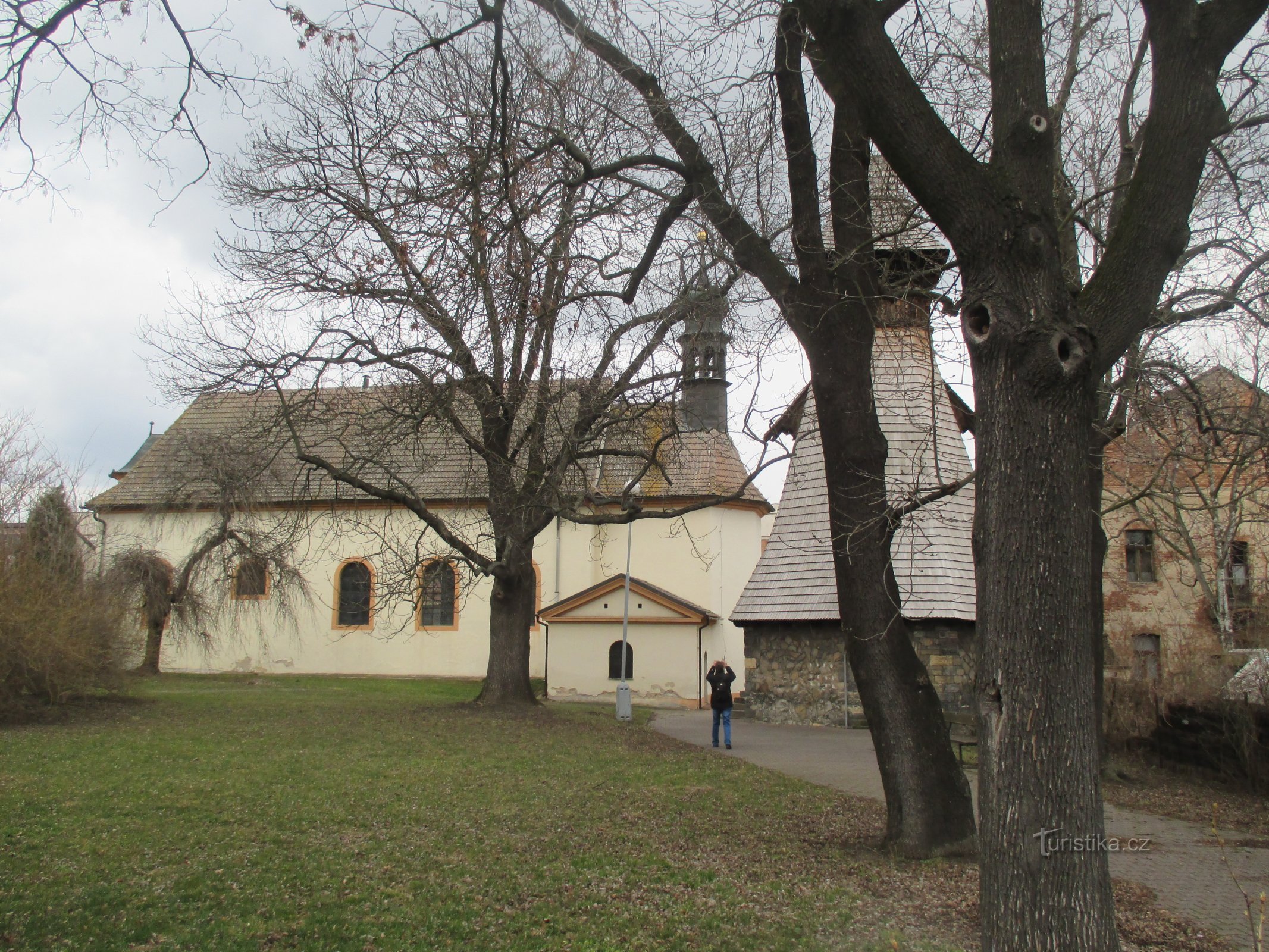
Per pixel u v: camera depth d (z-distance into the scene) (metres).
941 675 21.48
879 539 9.16
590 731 18.48
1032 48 5.70
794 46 9.09
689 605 31.28
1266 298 10.98
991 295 5.49
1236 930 6.99
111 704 20.59
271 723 18.06
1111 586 30.83
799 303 9.34
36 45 7.05
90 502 35.41
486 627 34.56
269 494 28.92
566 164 11.56
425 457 19.75
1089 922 4.90
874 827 10.51
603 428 17.30
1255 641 19.25
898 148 5.76
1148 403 12.73
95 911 7.06
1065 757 5.05
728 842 9.68
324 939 6.70
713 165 10.36
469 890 7.86
